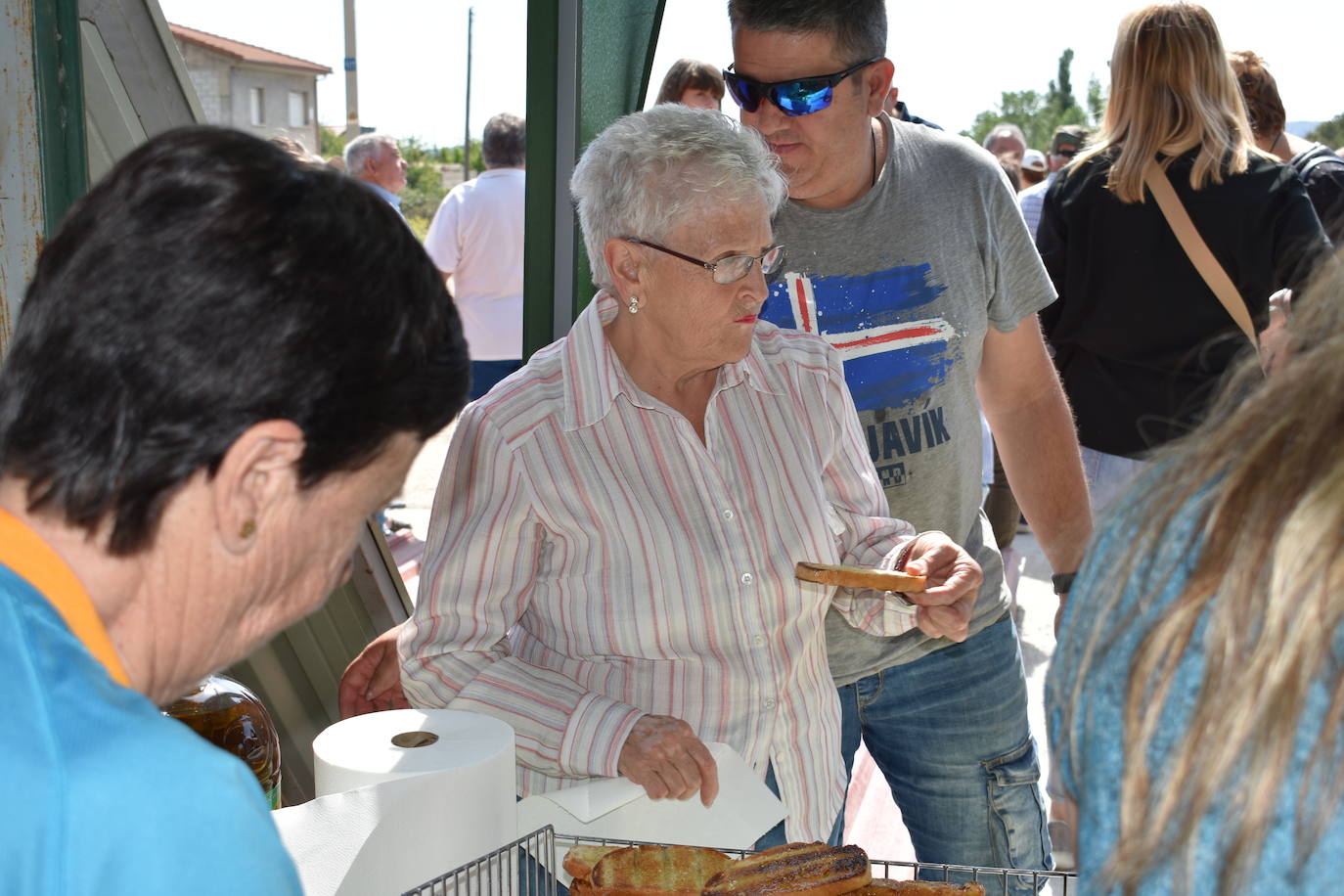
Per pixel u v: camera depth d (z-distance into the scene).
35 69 1.48
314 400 0.62
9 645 0.56
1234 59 3.59
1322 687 0.55
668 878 1.12
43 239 1.51
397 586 2.79
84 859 0.52
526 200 2.34
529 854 1.17
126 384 0.59
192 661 0.67
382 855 1.06
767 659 1.59
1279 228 2.64
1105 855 0.62
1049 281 2.12
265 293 0.60
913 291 1.95
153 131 1.97
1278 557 0.57
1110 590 0.65
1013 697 2.07
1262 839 0.55
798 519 1.62
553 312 2.40
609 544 1.55
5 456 0.60
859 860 1.11
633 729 1.41
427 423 0.70
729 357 1.54
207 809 0.55
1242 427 0.63
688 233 1.47
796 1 1.78
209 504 0.62
